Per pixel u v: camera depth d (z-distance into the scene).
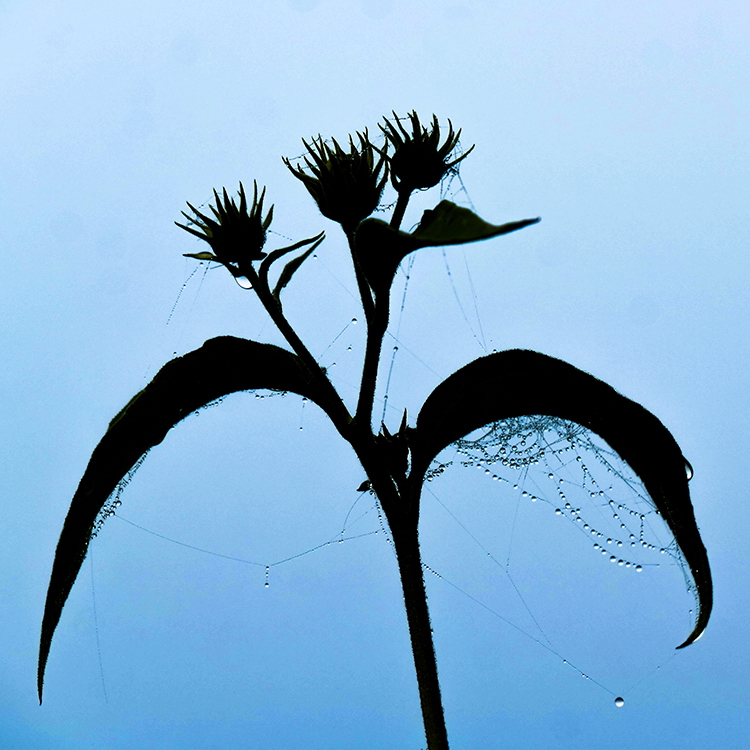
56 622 0.48
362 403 0.47
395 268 0.45
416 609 0.46
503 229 0.41
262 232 0.48
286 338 0.48
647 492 0.48
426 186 0.47
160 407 0.49
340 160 0.47
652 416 0.48
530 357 0.48
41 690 0.48
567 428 0.52
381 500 0.47
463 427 0.48
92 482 0.49
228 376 0.48
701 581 0.47
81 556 0.49
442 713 0.46
